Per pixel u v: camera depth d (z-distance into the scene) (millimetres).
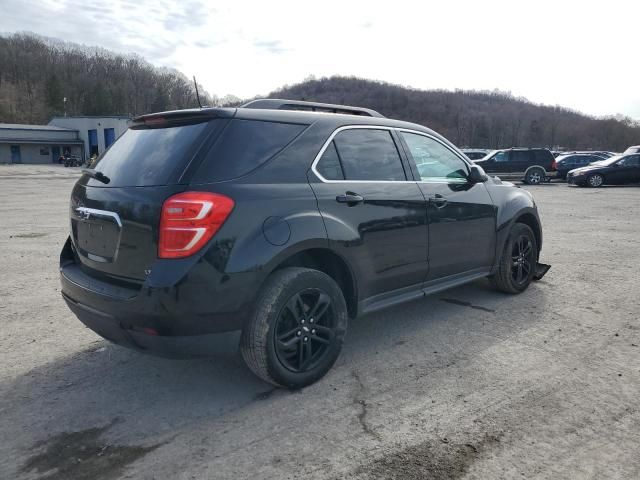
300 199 2914
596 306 4547
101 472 2260
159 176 2666
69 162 56625
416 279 3748
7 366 3406
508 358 3430
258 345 2750
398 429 2564
